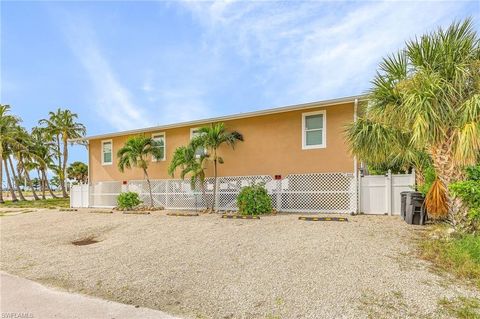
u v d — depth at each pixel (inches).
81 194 693.3
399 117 263.0
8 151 1285.7
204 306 155.7
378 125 295.7
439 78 232.7
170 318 143.6
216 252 249.0
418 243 238.5
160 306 157.6
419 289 160.7
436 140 245.0
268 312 145.9
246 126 514.0
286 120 480.4
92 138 689.6
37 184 2017.7
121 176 661.3
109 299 168.4
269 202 433.1
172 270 211.6
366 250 225.9
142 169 629.9
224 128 494.9
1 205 1102.4
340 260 209.3
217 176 533.0
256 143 503.2
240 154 516.1
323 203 438.0
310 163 457.4
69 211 608.7
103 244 308.5
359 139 307.0
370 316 137.5
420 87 236.8
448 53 240.8
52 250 292.5
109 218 467.2
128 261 238.7
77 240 340.8
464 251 198.7
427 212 309.1
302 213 434.0
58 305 160.9
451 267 187.0
